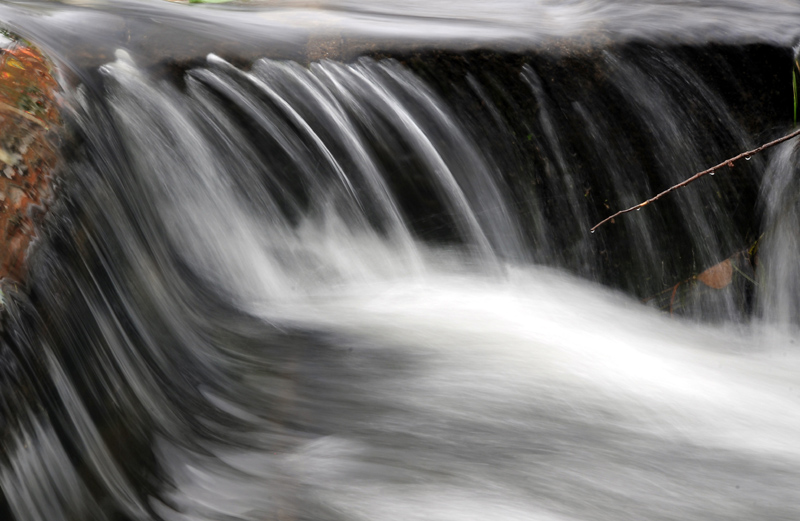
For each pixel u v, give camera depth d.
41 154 2.53
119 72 3.34
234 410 2.71
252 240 3.59
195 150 3.48
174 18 3.89
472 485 2.47
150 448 2.37
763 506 2.46
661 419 2.95
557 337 3.51
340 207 3.81
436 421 2.78
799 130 3.05
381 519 2.31
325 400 2.85
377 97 3.84
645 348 3.69
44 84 2.85
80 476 2.10
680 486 2.55
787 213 4.29
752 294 4.31
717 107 4.31
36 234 2.30
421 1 5.18
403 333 3.39
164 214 3.26
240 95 3.62
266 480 2.41
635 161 4.21
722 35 4.35
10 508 1.85
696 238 4.33
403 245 3.93
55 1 3.90
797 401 3.23
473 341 3.36
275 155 3.68
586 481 2.54
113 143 3.07
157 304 2.85
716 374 3.48
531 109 4.02
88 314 2.40
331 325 3.41
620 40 4.18
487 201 4.04
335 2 4.85
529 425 2.82
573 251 4.18
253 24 4.01
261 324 3.31
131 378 2.47
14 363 2.00
